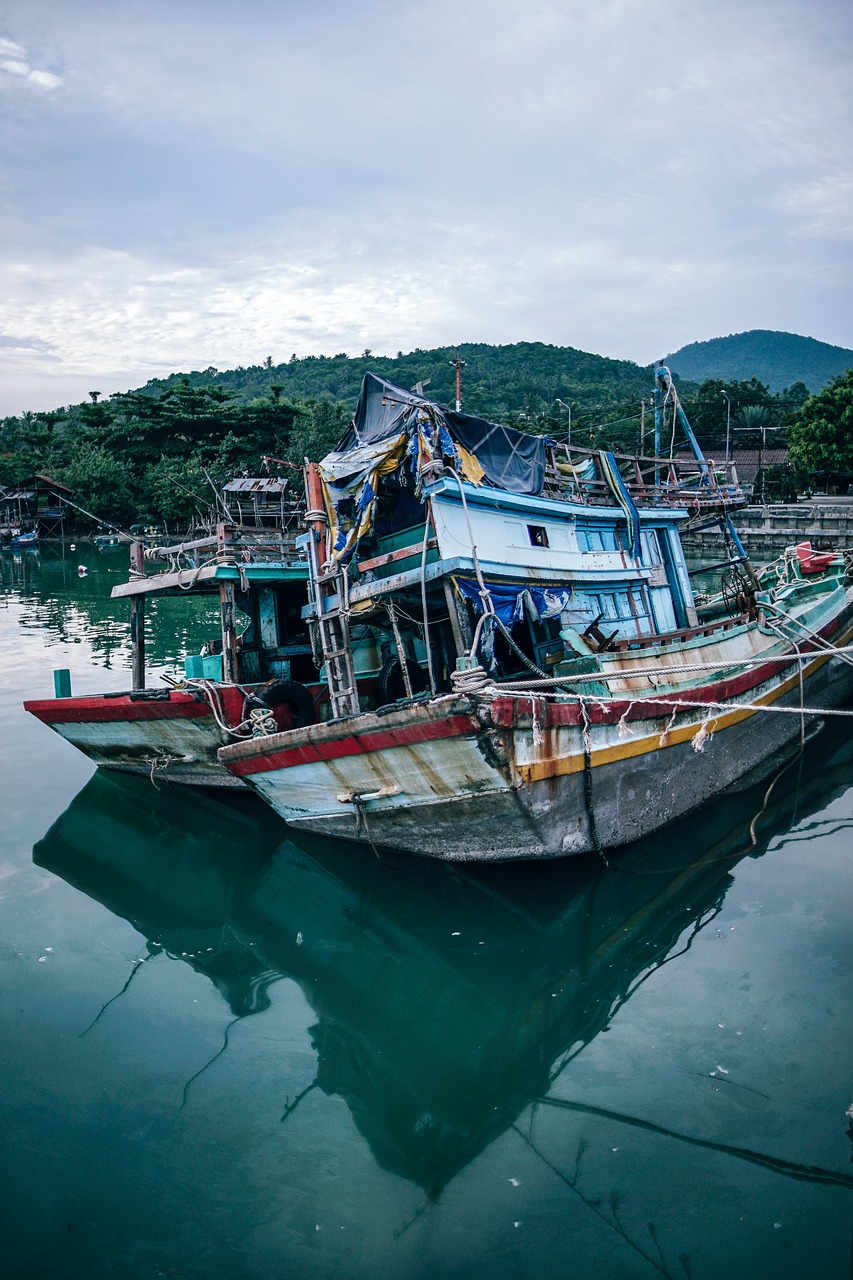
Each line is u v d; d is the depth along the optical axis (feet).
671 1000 23.16
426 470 30.60
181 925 29.71
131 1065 21.77
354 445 36.65
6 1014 23.90
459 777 27.55
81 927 29.27
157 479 193.57
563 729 28.48
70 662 67.51
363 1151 18.79
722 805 36.68
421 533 33.91
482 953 26.73
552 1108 19.71
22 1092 20.63
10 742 49.37
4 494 209.36
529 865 30.17
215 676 40.47
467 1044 22.82
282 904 31.32
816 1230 15.99
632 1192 17.13
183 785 42.60
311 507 32.96
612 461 41.11
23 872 33.40
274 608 44.11
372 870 32.78
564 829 29.43
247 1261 15.88
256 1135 19.33
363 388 37.99
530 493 35.27
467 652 30.40
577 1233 16.24
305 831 35.17
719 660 39.60
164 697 37.35
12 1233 16.53
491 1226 16.53
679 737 33.81
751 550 143.54
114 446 221.25
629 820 32.01
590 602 38.14
